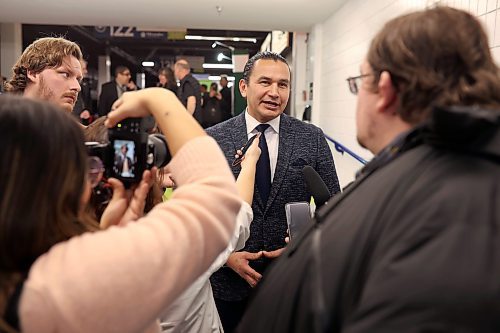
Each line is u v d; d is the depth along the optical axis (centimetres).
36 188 54
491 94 58
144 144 72
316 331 54
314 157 177
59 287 50
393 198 55
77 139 59
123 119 74
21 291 51
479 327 43
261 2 441
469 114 50
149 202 84
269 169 173
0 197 53
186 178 63
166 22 542
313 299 56
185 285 57
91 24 558
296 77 634
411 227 50
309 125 186
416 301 45
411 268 47
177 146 66
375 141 68
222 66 1559
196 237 57
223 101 907
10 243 53
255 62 177
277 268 69
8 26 693
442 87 58
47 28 833
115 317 51
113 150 75
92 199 74
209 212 59
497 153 52
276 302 63
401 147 62
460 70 59
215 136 181
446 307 44
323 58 520
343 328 52
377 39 66
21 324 49
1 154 53
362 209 58
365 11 355
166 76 675
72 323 50
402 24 63
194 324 119
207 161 63
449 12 61
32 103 58
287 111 681
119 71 589
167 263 54
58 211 57
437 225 49
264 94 172
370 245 54
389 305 46
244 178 130
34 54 146
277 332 60
